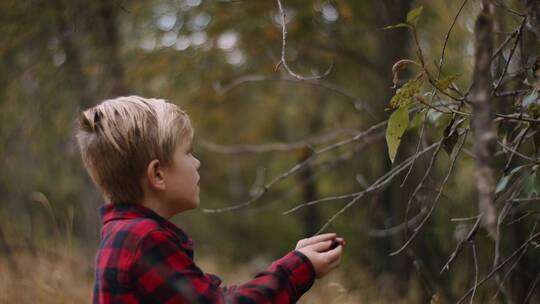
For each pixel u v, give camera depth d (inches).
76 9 190.4
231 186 421.4
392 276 156.4
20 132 224.2
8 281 139.5
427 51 175.6
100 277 58.6
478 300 105.5
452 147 68.9
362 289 171.0
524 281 99.0
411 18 59.1
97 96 207.9
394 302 149.6
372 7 181.9
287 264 61.1
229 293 60.6
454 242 124.0
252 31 203.9
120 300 56.9
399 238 150.3
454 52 138.1
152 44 214.2
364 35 207.8
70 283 148.4
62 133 221.8
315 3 191.3
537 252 103.4
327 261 62.8
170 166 62.9
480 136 50.7
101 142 62.6
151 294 56.7
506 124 79.4
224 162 416.2
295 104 284.0
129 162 62.0
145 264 57.1
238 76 230.1
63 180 261.4
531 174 70.6
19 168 254.7
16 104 213.9
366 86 212.1
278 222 395.2
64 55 202.8
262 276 60.2
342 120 228.2
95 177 64.1
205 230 406.6
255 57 226.1
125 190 62.5
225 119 263.3
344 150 219.8
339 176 231.6
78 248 204.8
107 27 201.8
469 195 131.4
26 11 186.9
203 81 224.5
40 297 133.3
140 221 59.5
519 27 69.1
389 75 164.9
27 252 163.2
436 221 146.8
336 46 205.5
